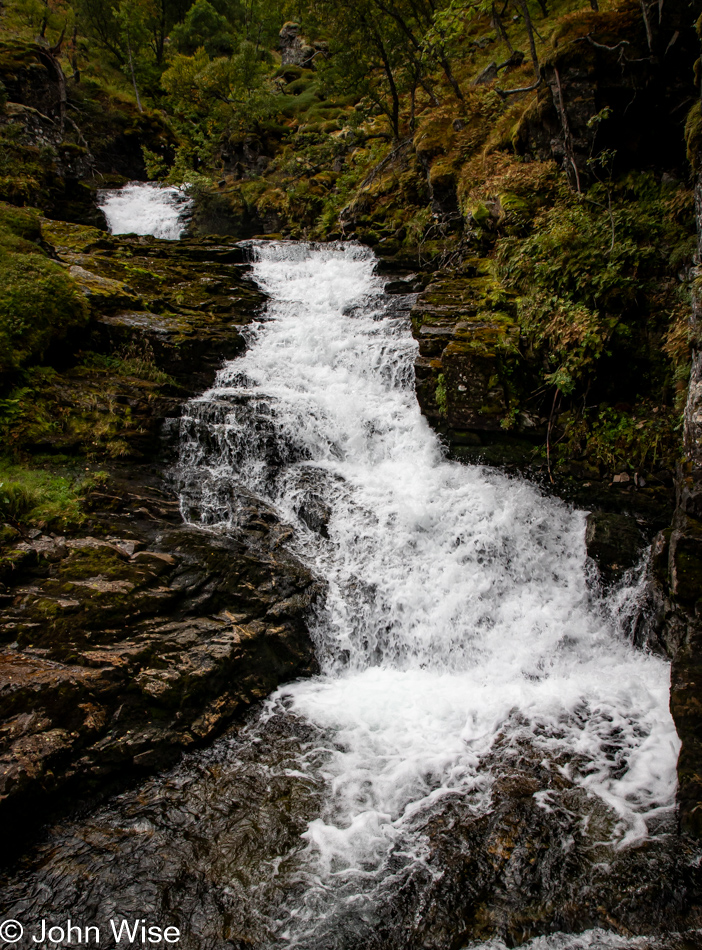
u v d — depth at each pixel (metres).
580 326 7.47
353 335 10.52
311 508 7.64
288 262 13.38
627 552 6.91
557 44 9.27
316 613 6.46
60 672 4.80
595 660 6.50
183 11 35.44
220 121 25.19
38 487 6.57
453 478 8.10
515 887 3.99
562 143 9.77
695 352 6.07
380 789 4.78
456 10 10.69
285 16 32.41
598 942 3.67
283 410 8.72
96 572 5.79
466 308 9.50
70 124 21.55
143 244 13.08
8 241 9.55
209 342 9.70
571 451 7.80
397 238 14.30
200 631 5.77
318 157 20.34
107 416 7.76
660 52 8.38
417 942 3.67
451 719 5.59
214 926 3.73
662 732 5.36
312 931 3.71
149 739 4.90
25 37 20.53
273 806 4.61
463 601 6.78
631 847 4.25
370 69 17.56
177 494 7.41
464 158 13.09
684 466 6.04
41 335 8.02
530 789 4.75
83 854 4.16
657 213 8.03
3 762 4.17
